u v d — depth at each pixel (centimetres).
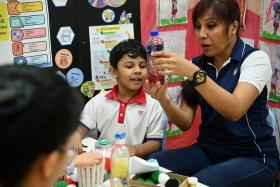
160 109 182
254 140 166
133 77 174
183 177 119
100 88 210
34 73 52
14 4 179
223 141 170
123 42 179
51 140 50
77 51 199
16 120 48
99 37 204
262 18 234
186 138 244
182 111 179
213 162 174
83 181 118
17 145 48
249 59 161
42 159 51
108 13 204
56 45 193
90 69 205
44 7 186
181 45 232
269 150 168
